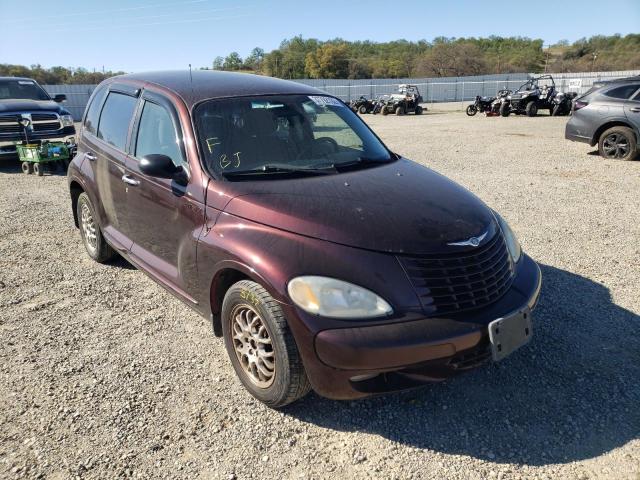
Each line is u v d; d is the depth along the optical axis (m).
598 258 5.37
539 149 13.20
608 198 7.83
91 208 5.16
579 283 4.76
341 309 2.64
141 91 4.39
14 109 11.46
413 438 2.84
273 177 3.47
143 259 4.21
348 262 2.73
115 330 4.06
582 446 2.76
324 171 3.62
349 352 2.57
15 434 2.88
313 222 2.91
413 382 2.68
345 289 2.66
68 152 11.09
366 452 2.74
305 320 2.66
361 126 4.51
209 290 3.31
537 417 2.99
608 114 11.12
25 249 5.94
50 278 5.08
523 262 3.42
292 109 4.12
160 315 4.31
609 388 3.24
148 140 4.10
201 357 3.66
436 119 26.69
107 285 4.91
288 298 2.71
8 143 11.44
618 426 2.90
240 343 3.19
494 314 2.83
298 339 2.70
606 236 6.06
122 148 4.44
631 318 4.11
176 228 3.64
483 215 3.33
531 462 2.65
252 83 4.32
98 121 5.05
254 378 3.13
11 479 2.55
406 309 2.67
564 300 4.41
